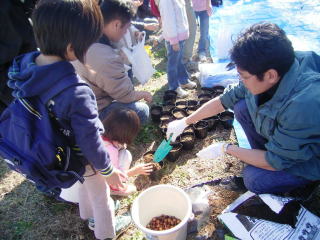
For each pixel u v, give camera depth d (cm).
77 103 161
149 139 345
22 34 272
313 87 186
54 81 159
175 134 280
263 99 212
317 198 247
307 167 214
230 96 256
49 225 260
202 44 500
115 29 282
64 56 165
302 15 553
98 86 304
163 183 286
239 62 181
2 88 269
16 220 267
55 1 154
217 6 638
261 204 233
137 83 457
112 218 227
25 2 276
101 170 187
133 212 212
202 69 423
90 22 158
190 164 304
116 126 255
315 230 200
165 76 467
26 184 302
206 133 336
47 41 159
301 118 186
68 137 179
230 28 529
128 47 339
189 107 379
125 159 279
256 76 182
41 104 164
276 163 209
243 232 206
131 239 240
